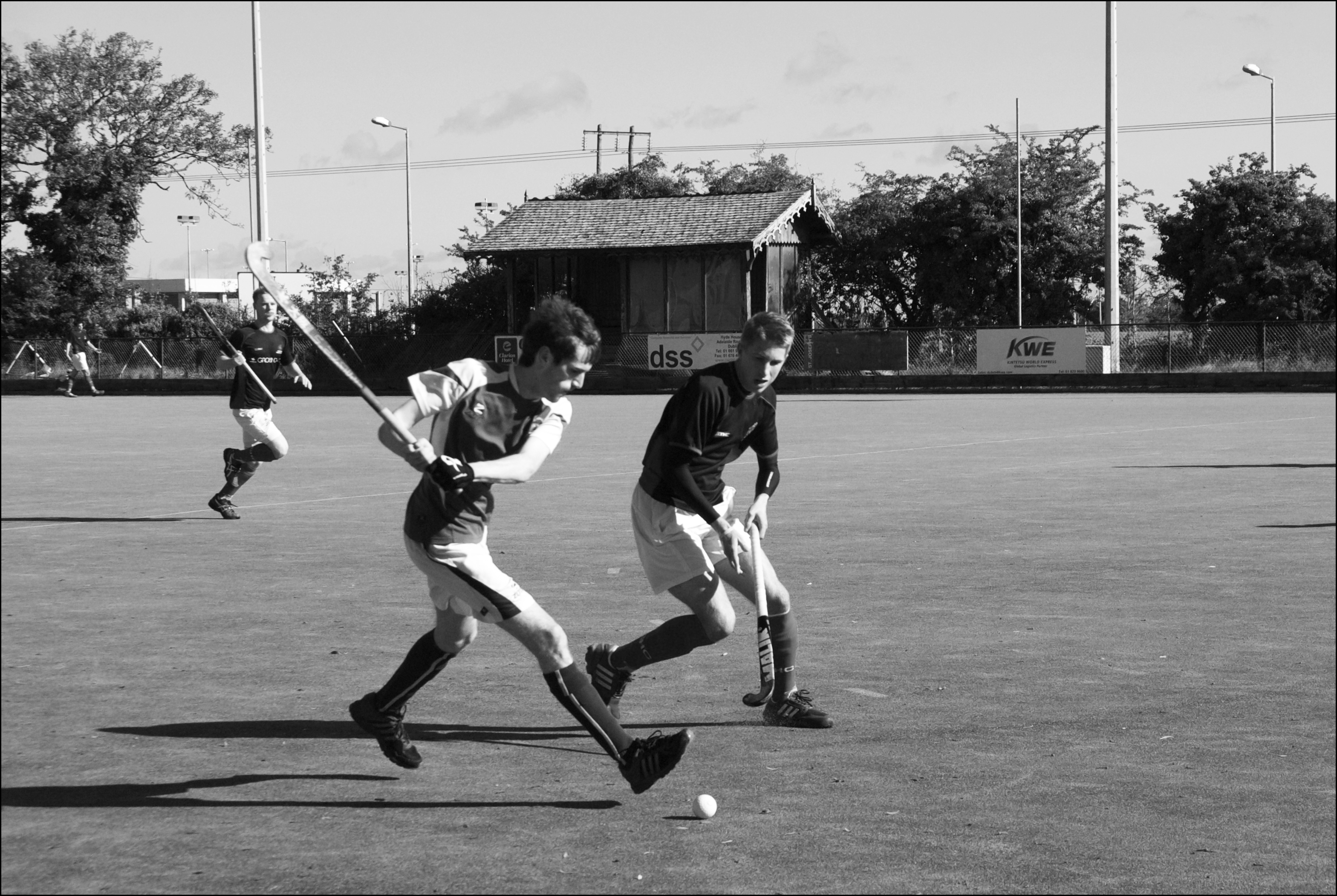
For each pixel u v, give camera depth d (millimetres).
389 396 49281
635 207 53031
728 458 6254
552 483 17188
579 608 8984
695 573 6168
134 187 57344
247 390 13586
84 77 56344
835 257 55750
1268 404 34250
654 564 6223
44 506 15141
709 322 50969
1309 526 12688
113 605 9109
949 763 5656
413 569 10609
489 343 54000
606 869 4500
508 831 4859
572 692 5137
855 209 56250
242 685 6941
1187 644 7855
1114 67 42406
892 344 45938
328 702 6602
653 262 51406
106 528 13180
